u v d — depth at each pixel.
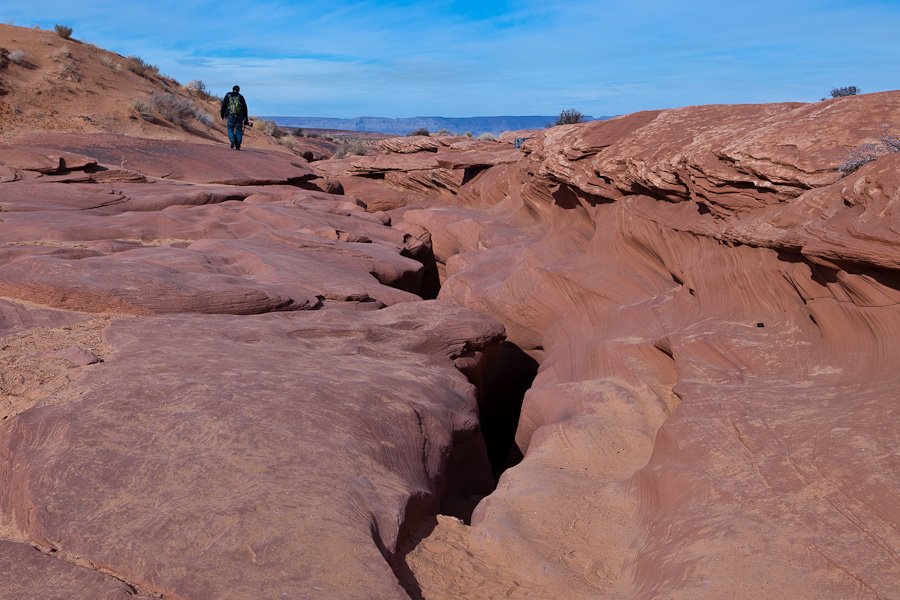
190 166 25.66
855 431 5.19
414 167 29.89
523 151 20.20
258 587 4.10
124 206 18.23
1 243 12.73
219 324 9.12
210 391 6.52
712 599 4.15
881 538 4.21
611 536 5.61
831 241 6.21
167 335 8.45
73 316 9.21
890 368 5.79
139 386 6.54
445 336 10.79
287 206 19.25
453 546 5.44
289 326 9.46
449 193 27.64
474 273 16.44
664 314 10.08
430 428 7.06
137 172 23.69
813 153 7.64
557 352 11.98
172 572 4.19
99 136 26.97
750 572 4.27
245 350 8.10
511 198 21.97
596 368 9.82
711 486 5.28
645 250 11.71
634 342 9.54
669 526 5.15
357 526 4.80
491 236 18.81
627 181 11.97
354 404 6.76
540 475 6.68
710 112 11.84
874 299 6.20
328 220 18.39
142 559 4.29
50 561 4.30
